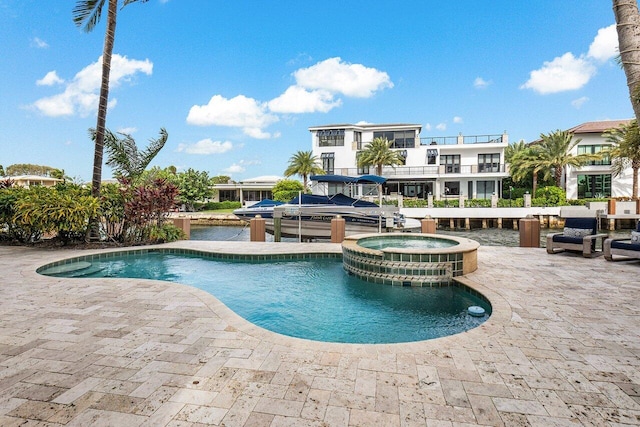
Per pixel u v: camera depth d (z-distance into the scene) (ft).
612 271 24.23
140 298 18.69
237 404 8.84
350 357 11.55
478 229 93.97
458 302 20.98
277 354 11.80
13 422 8.09
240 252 33.40
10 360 11.37
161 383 9.89
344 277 27.07
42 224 35.04
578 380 9.97
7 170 187.11
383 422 8.07
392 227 46.73
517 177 110.63
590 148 105.81
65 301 18.12
